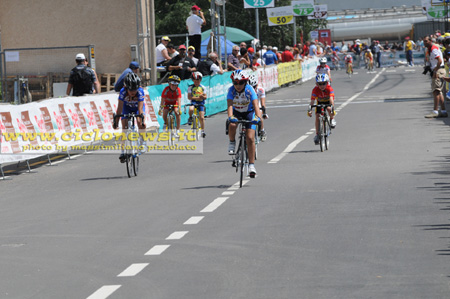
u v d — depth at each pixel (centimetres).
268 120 3525
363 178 1775
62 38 4262
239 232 1262
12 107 2252
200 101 2898
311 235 1213
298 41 10481
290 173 1916
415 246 1112
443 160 2008
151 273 1032
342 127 3019
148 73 4197
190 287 953
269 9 8169
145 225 1370
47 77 4084
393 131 2789
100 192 1819
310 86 6322
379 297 877
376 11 13262
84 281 1013
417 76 6762
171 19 8831
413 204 1434
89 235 1314
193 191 1725
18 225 1459
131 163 2059
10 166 2475
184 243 1203
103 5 4231
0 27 4322
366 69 8900
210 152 2522
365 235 1195
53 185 2003
